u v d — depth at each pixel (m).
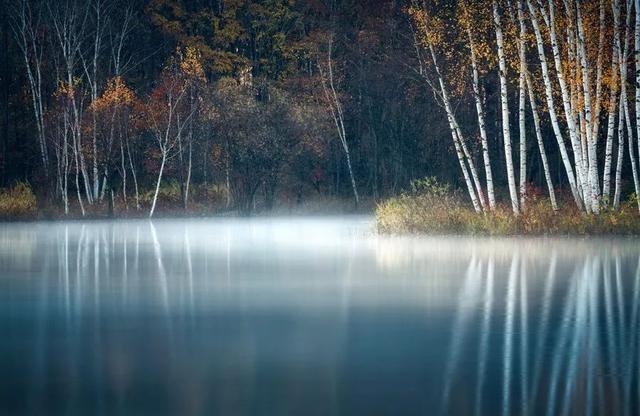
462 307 38.69
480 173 141.00
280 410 21.83
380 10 152.50
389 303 40.09
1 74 158.50
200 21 169.25
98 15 145.88
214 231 102.56
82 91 147.75
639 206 82.88
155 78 164.62
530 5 83.56
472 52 88.50
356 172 157.25
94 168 143.25
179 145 140.12
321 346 29.89
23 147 158.62
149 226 116.19
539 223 80.94
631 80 90.81
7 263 61.53
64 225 119.94
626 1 84.06
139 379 25.14
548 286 45.81
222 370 26.27
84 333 32.75
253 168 145.00
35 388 24.12
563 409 21.72
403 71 144.50
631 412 21.44
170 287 46.84
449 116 91.69
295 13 167.75
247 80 159.75
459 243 75.69
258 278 50.84
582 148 83.56
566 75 85.75
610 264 56.62
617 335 31.55
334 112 150.25
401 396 23.08
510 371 25.83
